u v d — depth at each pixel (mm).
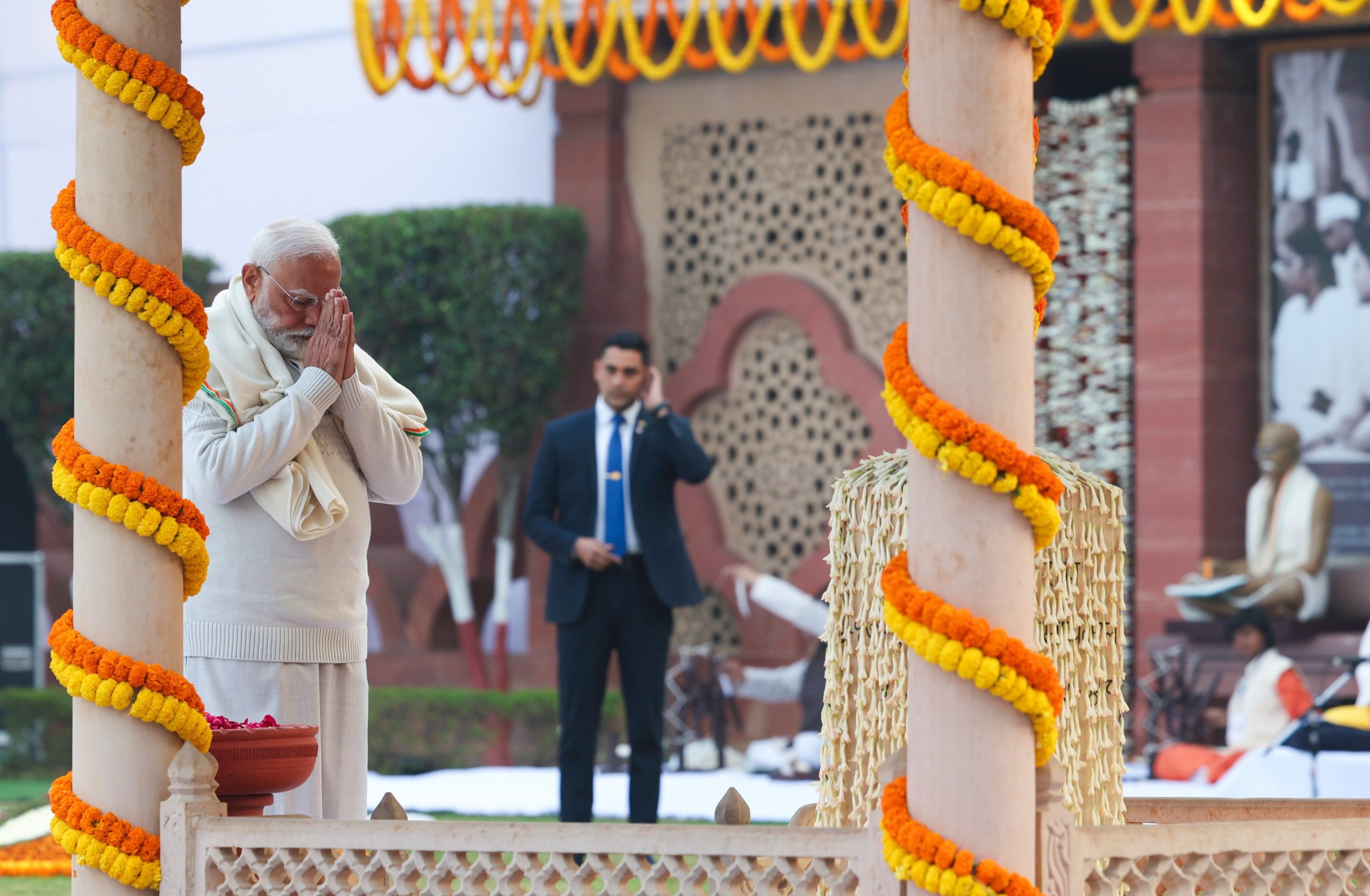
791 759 13547
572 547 9141
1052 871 4109
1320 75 16359
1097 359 16703
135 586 4938
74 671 4895
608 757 15117
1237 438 16469
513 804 12164
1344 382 16266
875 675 5059
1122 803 5266
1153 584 16375
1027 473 4051
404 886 4594
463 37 15383
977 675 4000
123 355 4957
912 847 4035
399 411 6277
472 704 15898
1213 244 16406
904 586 4141
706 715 15117
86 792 4934
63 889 8719
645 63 14969
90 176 4996
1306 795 10852
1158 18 13258
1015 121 4145
